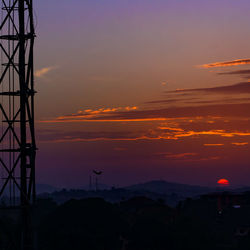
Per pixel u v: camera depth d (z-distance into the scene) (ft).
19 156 154.30
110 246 338.34
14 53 156.35
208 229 344.08
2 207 151.12
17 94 155.63
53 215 347.56
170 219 387.34
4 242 166.61
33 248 157.89
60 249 323.78
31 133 157.07
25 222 153.89
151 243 334.65
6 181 152.25
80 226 339.57
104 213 353.31
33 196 155.84
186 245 325.01
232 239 360.89
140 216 373.81
